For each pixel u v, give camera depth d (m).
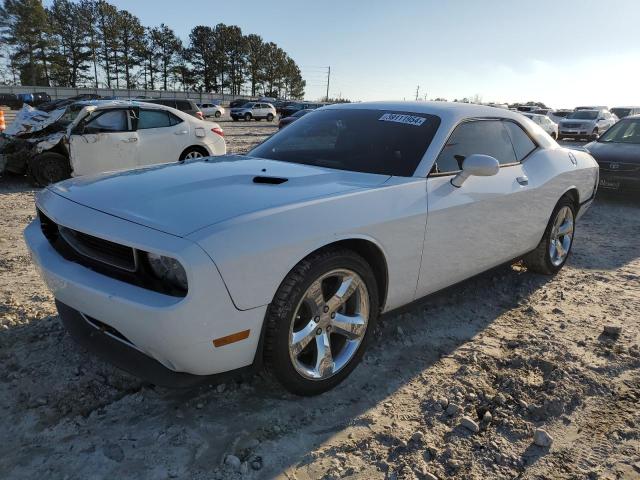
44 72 77.56
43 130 8.97
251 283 2.15
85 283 2.25
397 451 2.28
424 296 3.19
